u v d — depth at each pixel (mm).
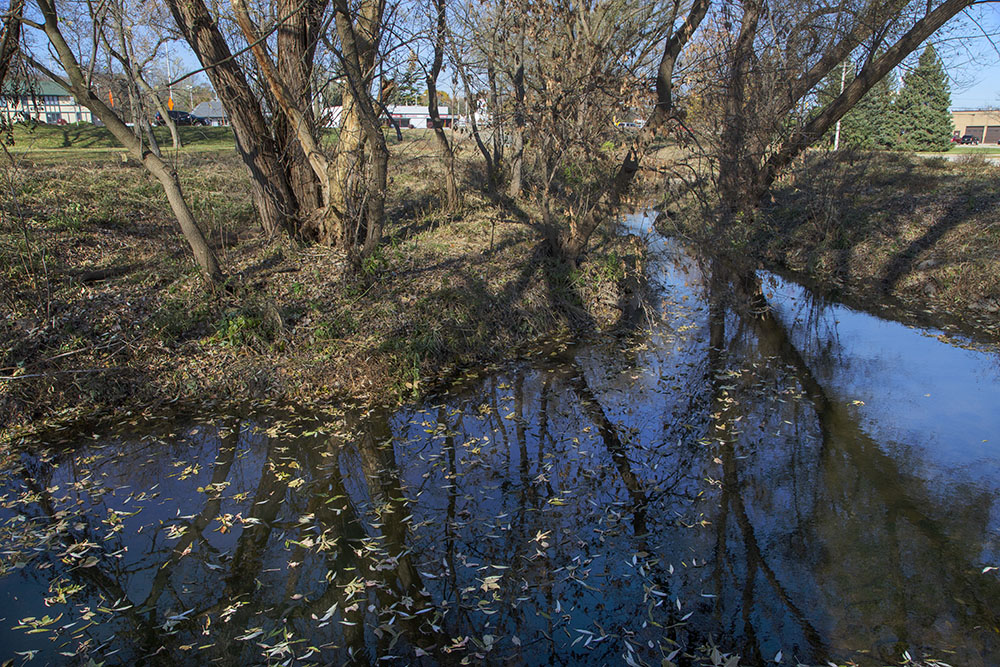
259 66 10758
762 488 6781
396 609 5148
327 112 12023
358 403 8664
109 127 8891
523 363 10109
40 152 18938
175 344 9117
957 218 14961
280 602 5246
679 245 16438
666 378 9633
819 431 7957
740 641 4793
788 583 5402
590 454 7527
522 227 14945
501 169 18641
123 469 7176
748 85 13016
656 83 10414
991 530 6004
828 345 10805
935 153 34688
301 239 12422
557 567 5621
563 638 4832
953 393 8852
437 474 7137
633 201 12383
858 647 4734
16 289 9273
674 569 5574
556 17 10203
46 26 8227
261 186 12023
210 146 25172
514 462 7371
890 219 15688
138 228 12031
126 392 8477
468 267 12023
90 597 5301
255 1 11398
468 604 5188
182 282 10117
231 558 5781
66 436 7777
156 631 4941
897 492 6641
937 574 5469
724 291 13641
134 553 5840
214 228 12234
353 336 9711
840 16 13844
